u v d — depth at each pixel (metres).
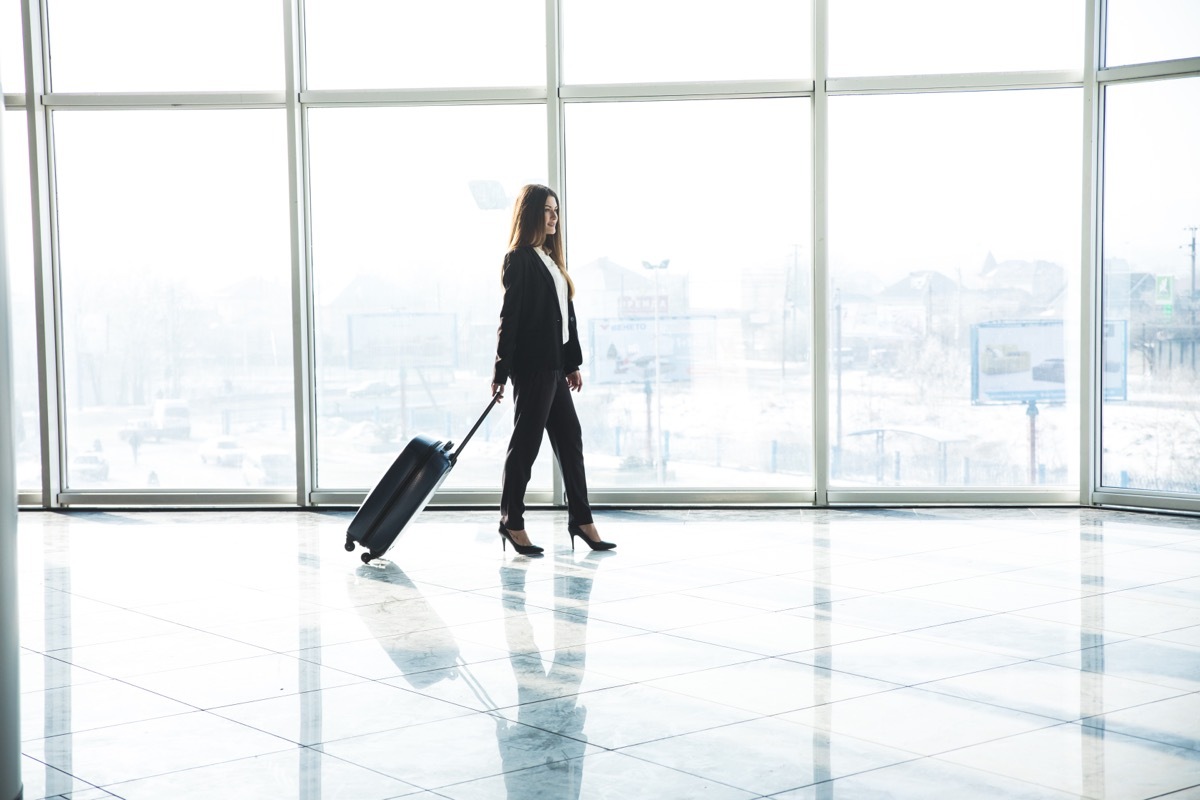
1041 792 2.55
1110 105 6.31
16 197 6.80
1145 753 2.79
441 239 6.77
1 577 2.48
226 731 3.04
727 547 5.48
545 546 5.59
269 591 4.70
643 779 2.66
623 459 6.79
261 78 6.74
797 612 4.22
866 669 3.51
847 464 6.69
